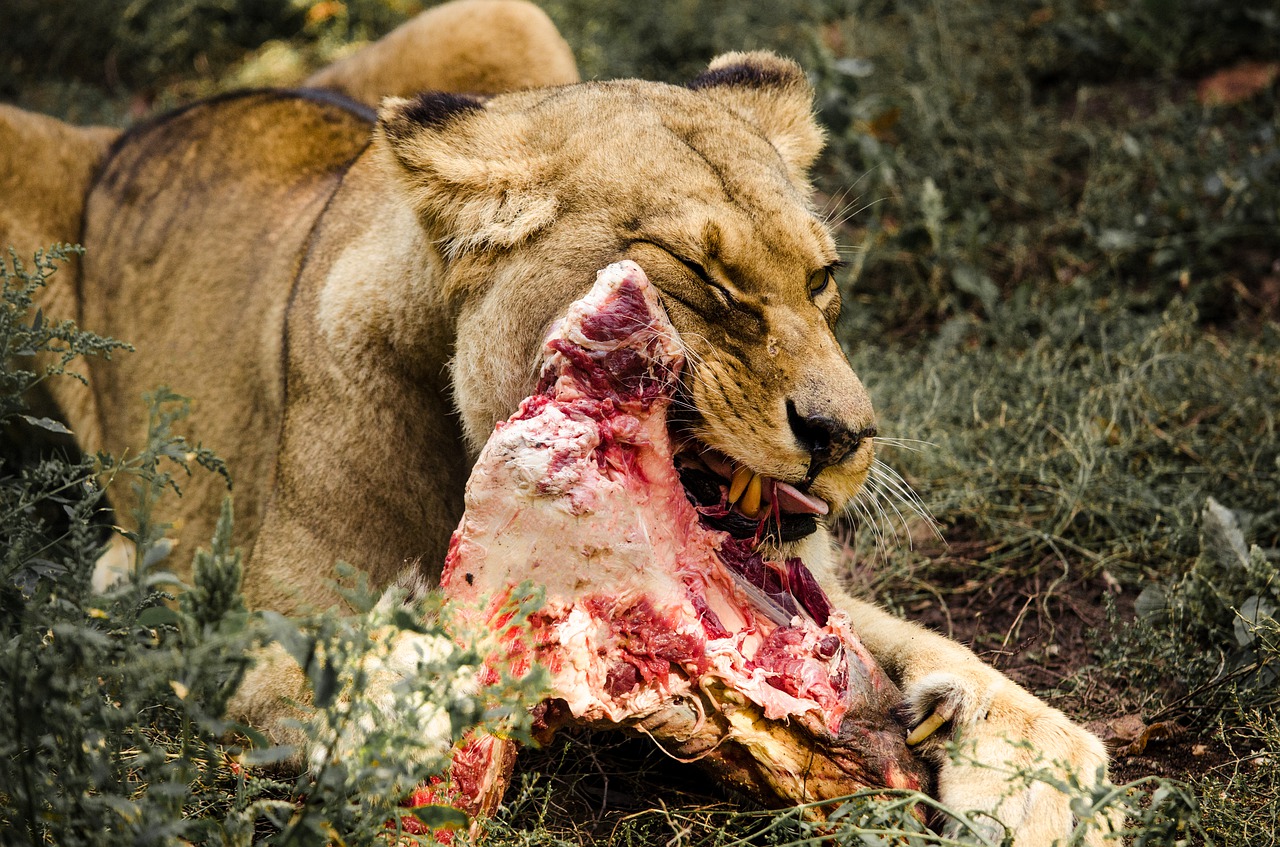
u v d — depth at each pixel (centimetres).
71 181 893
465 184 570
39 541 593
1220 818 533
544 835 520
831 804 514
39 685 416
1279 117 1091
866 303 1038
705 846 540
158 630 502
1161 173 1041
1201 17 1221
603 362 513
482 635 461
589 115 591
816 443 529
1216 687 637
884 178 1084
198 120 873
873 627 625
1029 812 498
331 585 444
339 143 824
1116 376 891
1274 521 765
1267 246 1019
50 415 857
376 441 636
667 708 509
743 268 545
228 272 785
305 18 1441
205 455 526
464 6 948
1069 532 790
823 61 1173
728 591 540
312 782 466
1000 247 1063
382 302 630
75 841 416
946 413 869
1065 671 691
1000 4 1297
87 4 1404
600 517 502
